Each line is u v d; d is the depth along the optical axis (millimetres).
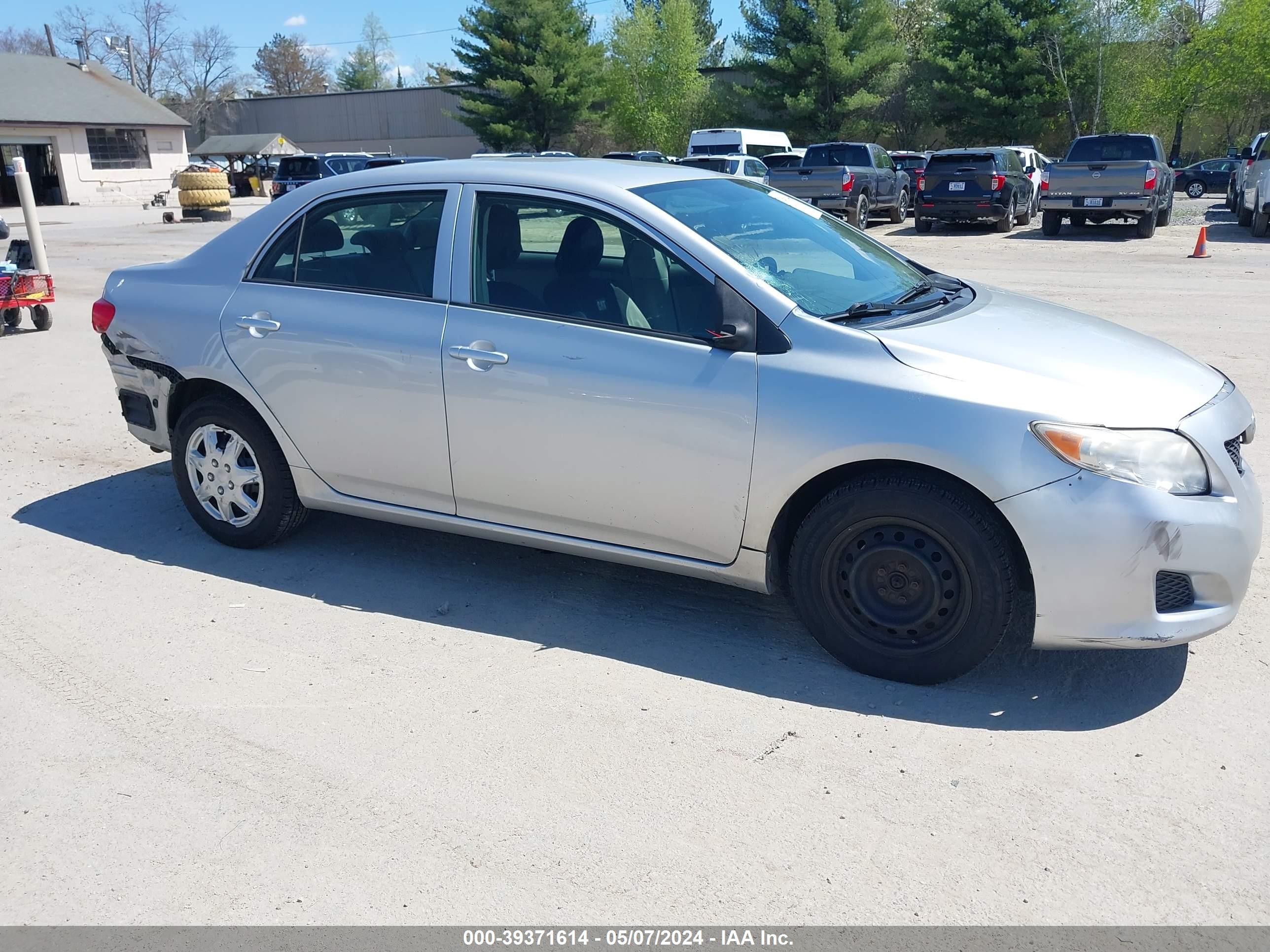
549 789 3080
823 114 48281
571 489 3998
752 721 3430
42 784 3162
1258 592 4320
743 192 4559
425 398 4184
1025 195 23797
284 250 4641
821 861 2746
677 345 3744
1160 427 3287
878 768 3154
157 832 2932
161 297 4855
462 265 4184
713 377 3654
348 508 4609
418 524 4477
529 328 3994
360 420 4375
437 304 4207
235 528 4906
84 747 3354
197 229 27625
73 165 43344
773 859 2758
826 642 3752
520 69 51594
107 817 3002
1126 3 43500
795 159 26656
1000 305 4230
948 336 3654
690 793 3047
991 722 3400
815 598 3721
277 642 4043
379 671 3809
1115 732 3322
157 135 46844
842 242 4508
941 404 3359
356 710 3543
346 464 4496
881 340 3551
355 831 2916
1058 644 3396
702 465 3709
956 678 3600
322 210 4566
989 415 3311
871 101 47219
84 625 4203
